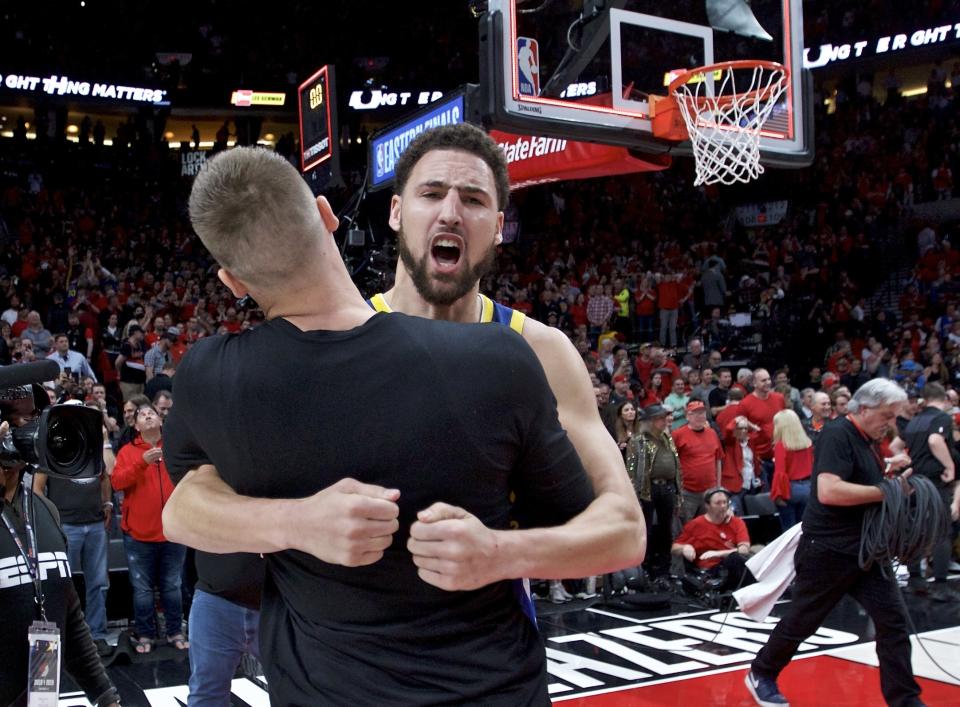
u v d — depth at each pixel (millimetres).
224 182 1092
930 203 17547
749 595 4453
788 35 5195
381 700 1058
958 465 7016
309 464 1072
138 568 5465
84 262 13742
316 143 6012
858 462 3881
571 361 1521
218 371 1132
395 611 1078
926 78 20719
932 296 15188
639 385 10227
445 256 1539
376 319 1102
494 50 4309
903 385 11180
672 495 6836
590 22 4652
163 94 19484
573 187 19844
